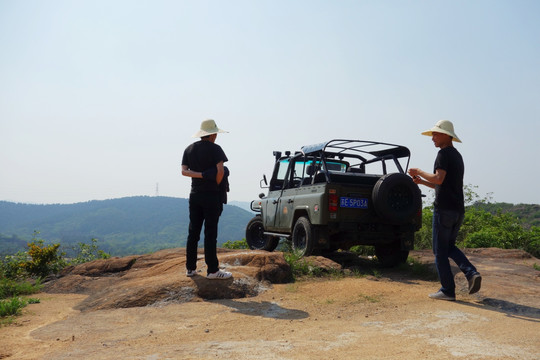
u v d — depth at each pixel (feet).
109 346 10.96
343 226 24.12
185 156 17.90
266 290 18.15
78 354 10.29
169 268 21.72
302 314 14.34
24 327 13.61
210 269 17.44
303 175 29.30
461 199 16.56
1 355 10.47
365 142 26.12
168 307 15.43
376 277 22.18
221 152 17.60
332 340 11.14
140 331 12.42
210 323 13.25
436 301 16.20
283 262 20.58
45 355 10.34
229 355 9.87
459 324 12.76
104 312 15.10
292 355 9.84
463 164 16.72
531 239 40.14
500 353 9.97
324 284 19.43
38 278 27.63
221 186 17.89
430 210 46.01
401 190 24.18
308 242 25.07
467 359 9.55
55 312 16.25
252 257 20.67
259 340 11.22
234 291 17.17
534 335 11.53
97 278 24.20
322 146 26.48
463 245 40.40
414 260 26.30
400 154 27.17
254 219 35.22
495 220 46.32
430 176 16.30
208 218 17.44
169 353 10.10
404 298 16.76
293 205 27.89
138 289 17.01
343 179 25.48
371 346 10.55
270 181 33.83
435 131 16.56
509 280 19.93
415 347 10.44
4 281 23.27
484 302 16.12
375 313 14.39
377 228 24.81
